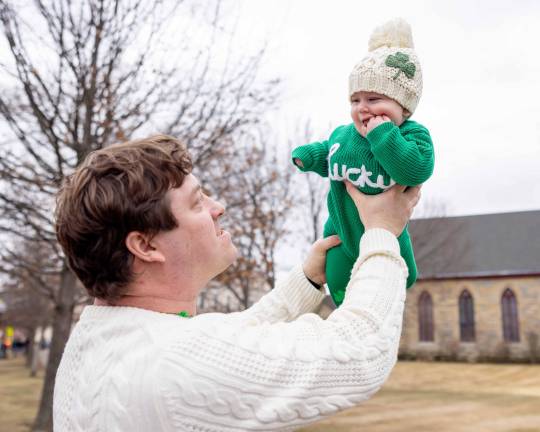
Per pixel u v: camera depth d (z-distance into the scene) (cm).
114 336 104
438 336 3409
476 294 3394
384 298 112
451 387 1997
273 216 927
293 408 95
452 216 3241
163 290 109
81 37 637
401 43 162
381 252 120
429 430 966
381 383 107
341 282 158
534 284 3297
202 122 704
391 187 138
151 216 103
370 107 151
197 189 114
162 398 92
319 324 111
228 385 94
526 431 965
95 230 103
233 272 852
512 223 3709
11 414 1108
